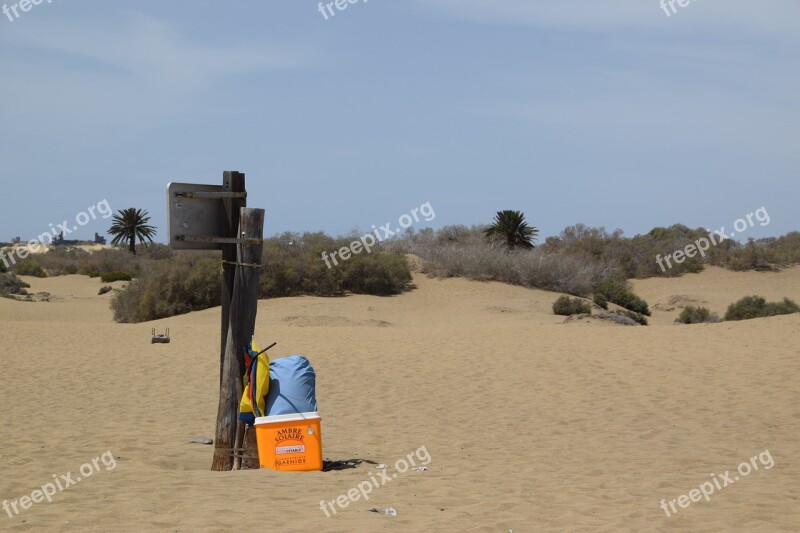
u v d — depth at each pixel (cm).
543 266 4938
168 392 1564
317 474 884
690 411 1321
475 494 792
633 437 1144
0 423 1235
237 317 912
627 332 2184
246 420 916
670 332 2117
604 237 7375
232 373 919
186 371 1819
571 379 1622
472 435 1171
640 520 686
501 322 3491
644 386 1527
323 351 2061
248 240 898
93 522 657
